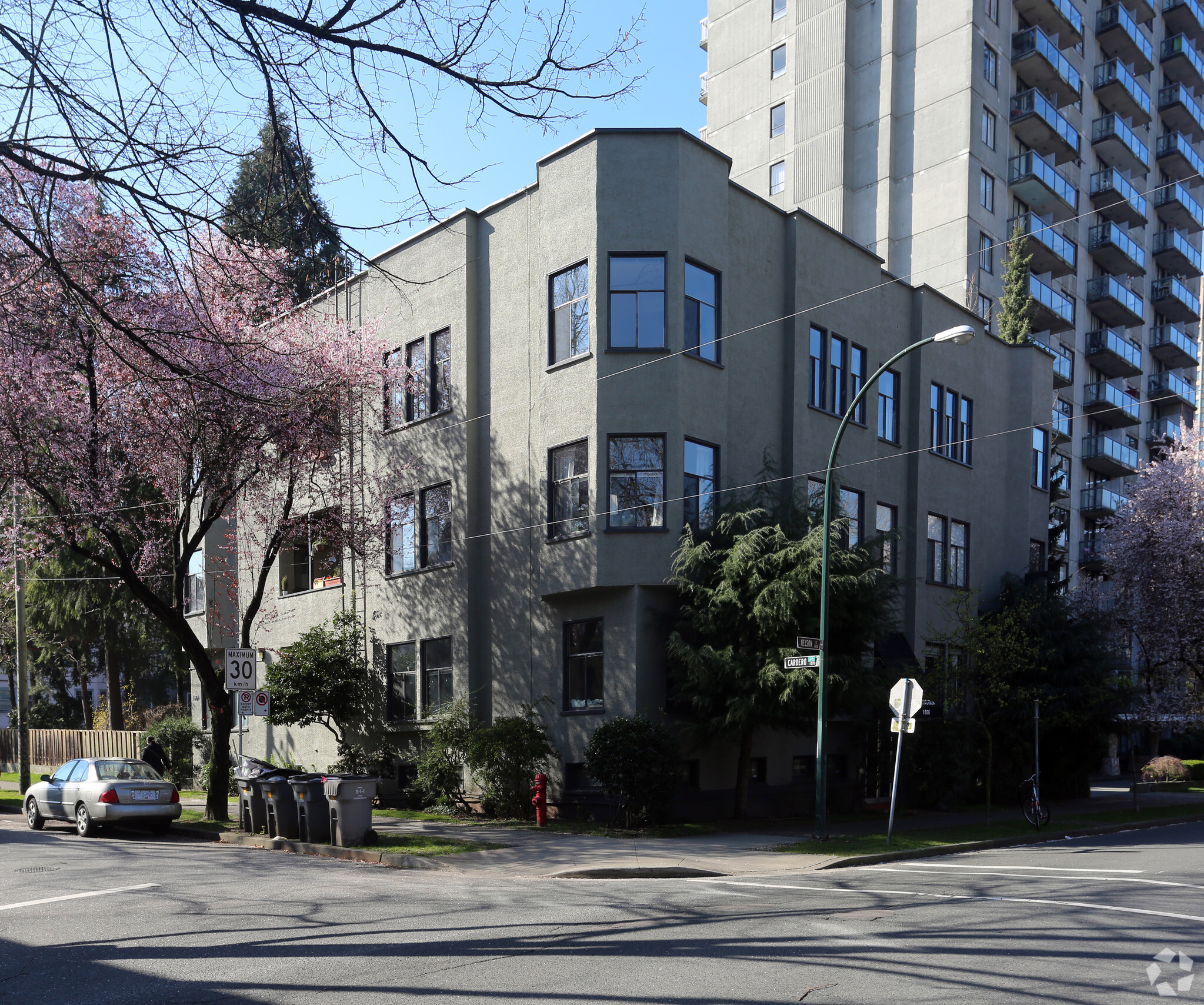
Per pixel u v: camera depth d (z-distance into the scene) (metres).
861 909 10.70
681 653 19.17
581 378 20.89
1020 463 31.75
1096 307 51.88
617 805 19.62
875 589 19.62
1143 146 54.84
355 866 15.21
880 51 44.84
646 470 20.41
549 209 21.83
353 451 26.45
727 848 16.44
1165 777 40.03
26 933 9.78
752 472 22.41
